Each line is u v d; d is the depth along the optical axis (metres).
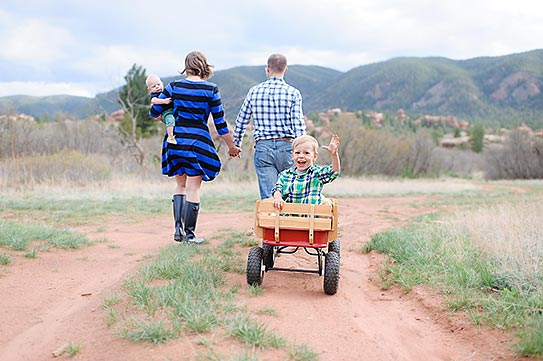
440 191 24.83
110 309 4.27
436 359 3.80
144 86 38.66
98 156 25.92
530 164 59.59
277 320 4.16
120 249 7.14
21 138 25.28
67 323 4.19
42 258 6.30
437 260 6.06
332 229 5.04
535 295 4.52
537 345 3.58
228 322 3.87
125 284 4.93
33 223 8.61
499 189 31.59
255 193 18.00
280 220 5.03
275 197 5.10
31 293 4.97
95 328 4.01
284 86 6.73
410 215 12.26
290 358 3.42
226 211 12.39
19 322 4.27
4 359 3.65
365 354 3.71
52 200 13.52
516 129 61.84
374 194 20.67
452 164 65.50
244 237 7.63
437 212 12.80
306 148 5.40
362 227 9.79
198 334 3.69
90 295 4.93
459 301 4.64
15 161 18.22
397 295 5.24
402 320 4.54
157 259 5.91
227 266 5.68
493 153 61.69
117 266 6.07
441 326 4.38
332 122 45.16
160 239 8.09
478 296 4.77
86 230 8.95
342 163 44.09
